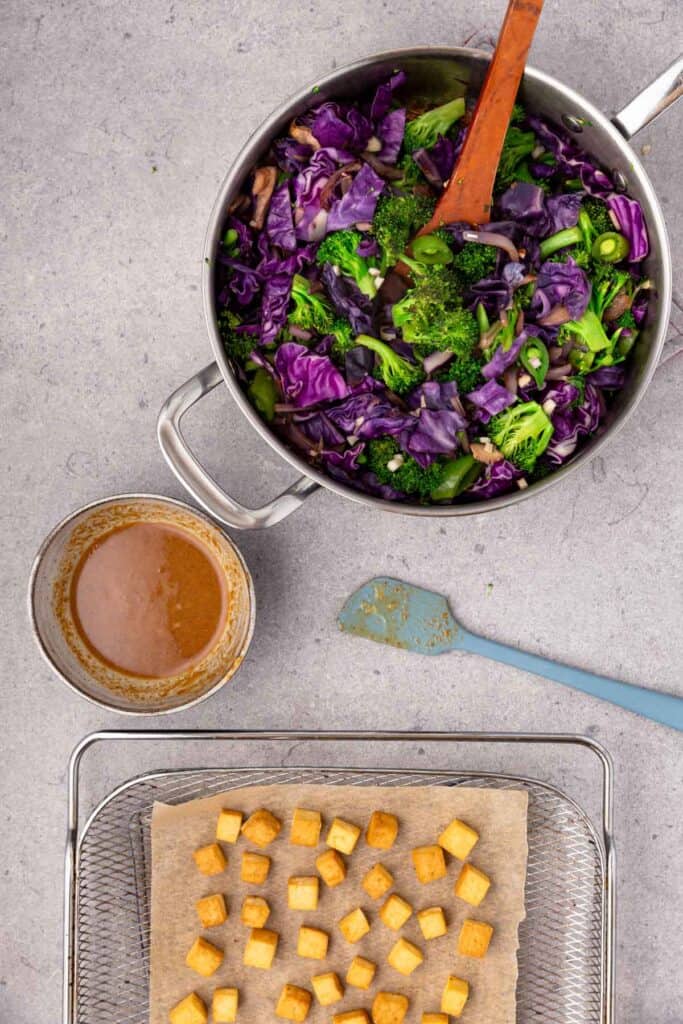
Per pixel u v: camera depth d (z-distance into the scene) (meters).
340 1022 0.98
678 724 1.00
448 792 0.99
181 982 0.99
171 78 1.00
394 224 0.87
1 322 1.01
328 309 0.88
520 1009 1.01
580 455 0.88
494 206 0.89
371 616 1.01
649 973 1.01
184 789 1.01
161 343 1.01
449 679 1.02
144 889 1.01
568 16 0.99
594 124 0.86
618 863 1.01
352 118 0.88
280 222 0.89
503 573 1.01
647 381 0.88
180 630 0.98
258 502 1.01
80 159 1.00
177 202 1.00
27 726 1.02
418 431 0.89
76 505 1.01
